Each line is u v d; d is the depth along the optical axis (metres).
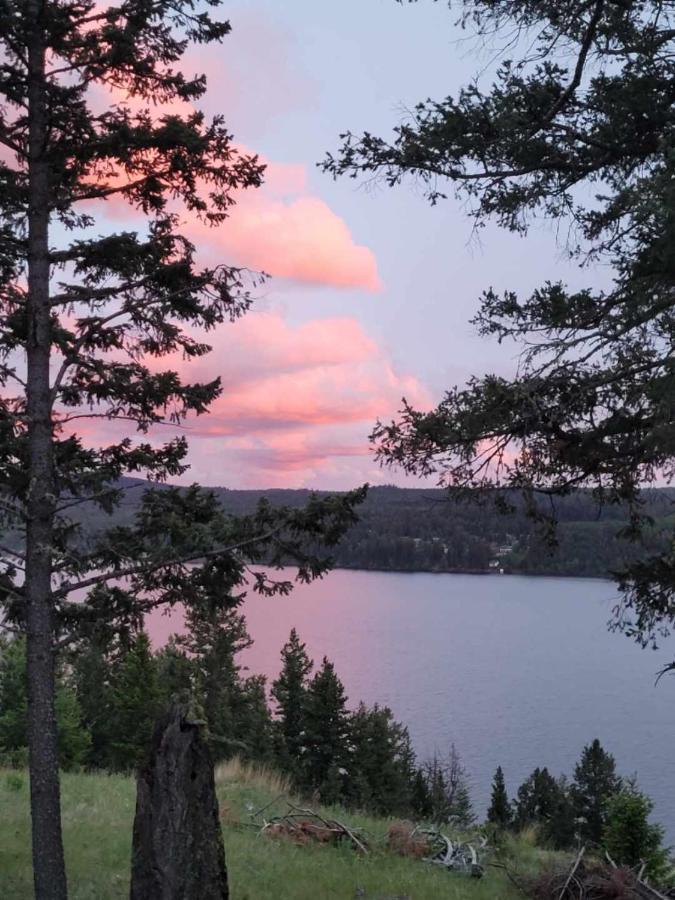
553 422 8.46
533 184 8.77
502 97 8.11
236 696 52.50
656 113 8.02
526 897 11.50
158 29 9.14
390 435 8.48
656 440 7.71
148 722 47.44
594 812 57.06
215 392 9.59
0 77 8.88
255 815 14.30
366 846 13.44
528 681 182.88
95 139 9.09
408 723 136.75
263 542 8.77
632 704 160.00
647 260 7.70
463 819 20.17
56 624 8.63
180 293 9.30
